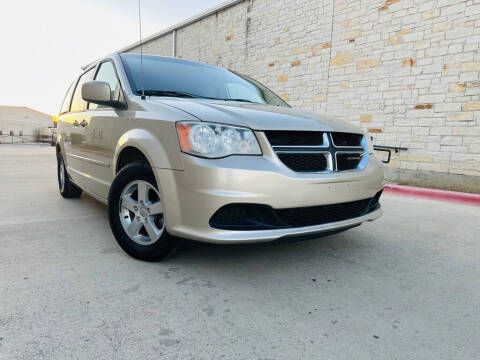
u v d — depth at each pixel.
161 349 1.40
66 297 1.79
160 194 2.07
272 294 1.92
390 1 7.04
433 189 6.14
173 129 2.04
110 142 2.69
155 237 2.21
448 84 6.31
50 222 3.21
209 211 1.89
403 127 6.96
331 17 8.12
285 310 1.75
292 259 2.47
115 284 1.96
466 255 2.70
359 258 2.55
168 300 1.80
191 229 1.97
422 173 6.70
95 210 3.74
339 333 1.56
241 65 10.70
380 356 1.41
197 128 1.95
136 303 1.76
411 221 3.80
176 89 2.83
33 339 1.43
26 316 1.60
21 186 5.25
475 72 5.98
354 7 7.64
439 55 6.41
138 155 2.47
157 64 3.08
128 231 2.37
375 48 7.32
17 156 11.28
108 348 1.40
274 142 2.04
